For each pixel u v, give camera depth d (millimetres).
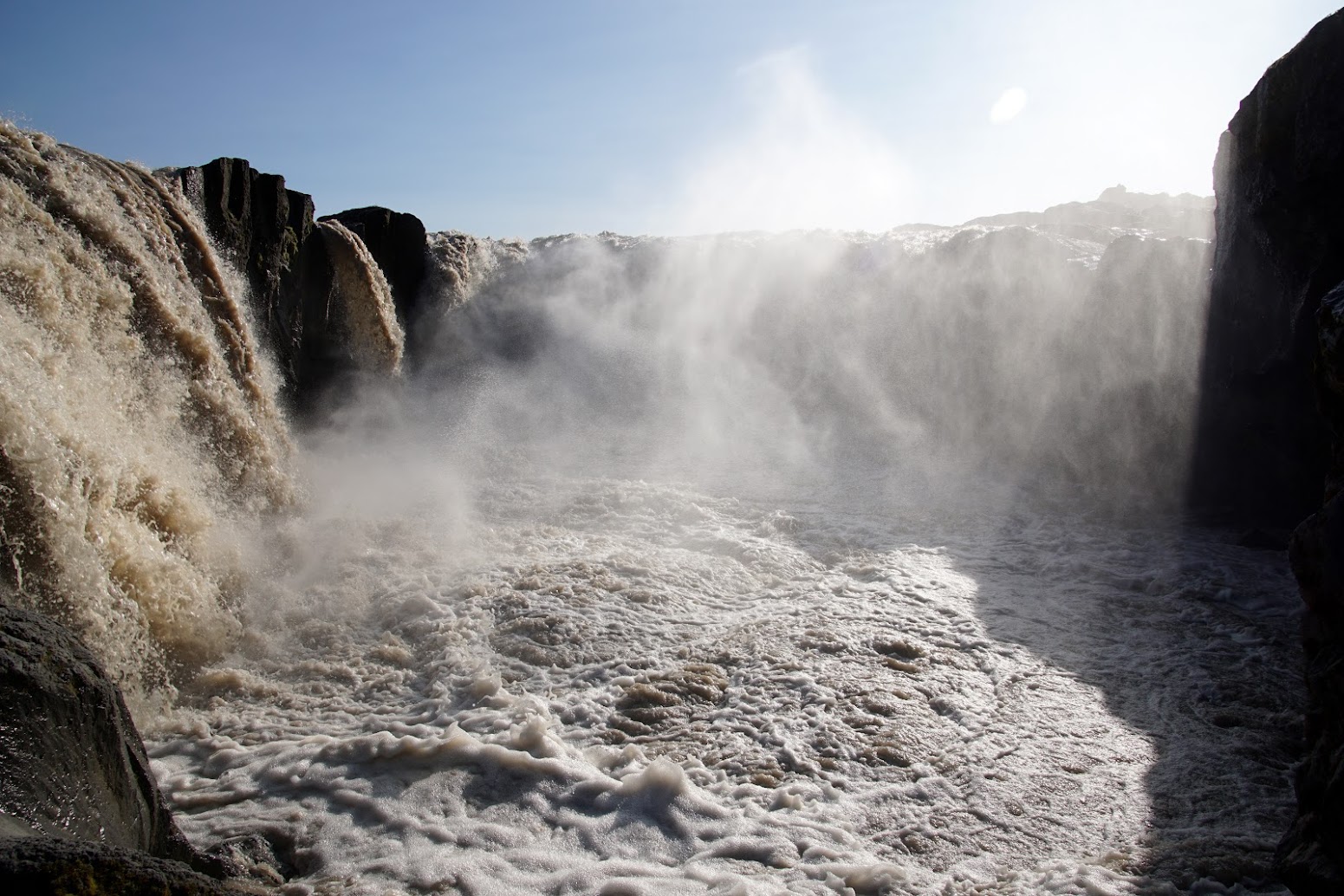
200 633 5523
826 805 4156
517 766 4332
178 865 2188
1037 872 3664
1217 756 4590
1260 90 7133
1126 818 4070
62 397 5441
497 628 5953
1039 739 4762
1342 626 2828
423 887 3520
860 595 6758
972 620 6332
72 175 7113
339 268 11617
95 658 3072
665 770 4195
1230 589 6926
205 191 9320
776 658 5656
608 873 3605
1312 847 2797
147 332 7059
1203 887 3525
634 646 5797
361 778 4270
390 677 5414
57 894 1917
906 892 3523
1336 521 2842
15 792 2498
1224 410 8711
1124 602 6758
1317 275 7031
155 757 4508
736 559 7582
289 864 3725
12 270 5723
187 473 6777
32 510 4543
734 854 3754
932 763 4516
